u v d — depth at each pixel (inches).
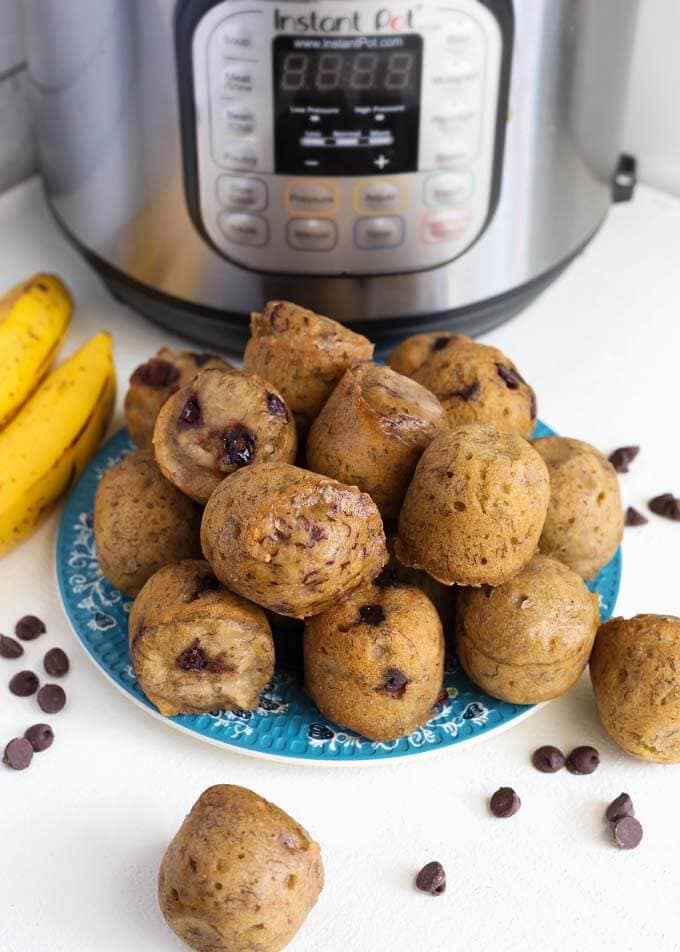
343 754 22.7
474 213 27.6
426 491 22.5
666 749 22.8
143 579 24.5
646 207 34.9
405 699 22.4
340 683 22.4
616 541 24.7
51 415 26.5
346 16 24.8
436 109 26.1
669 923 21.5
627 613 25.5
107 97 27.0
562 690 23.2
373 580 23.1
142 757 23.3
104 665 23.7
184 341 30.8
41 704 23.8
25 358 27.4
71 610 24.6
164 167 27.2
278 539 21.5
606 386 30.0
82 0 26.1
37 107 29.1
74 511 26.3
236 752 23.3
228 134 26.3
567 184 28.5
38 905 21.5
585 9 26.4
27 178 34.5
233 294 28.3
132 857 22.1
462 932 21.3
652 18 33.2
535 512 22.5
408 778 23.1
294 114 25.9
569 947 21.2
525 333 31.2
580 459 24.5
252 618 22.5
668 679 22.4
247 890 20.2
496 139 26.9
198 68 25.7
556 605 22.6
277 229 27.3
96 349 27.9
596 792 23.1
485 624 22.8
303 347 24.3
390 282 28.0
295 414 24.8
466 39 25.4
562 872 22.1
